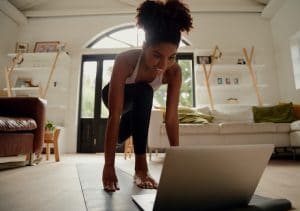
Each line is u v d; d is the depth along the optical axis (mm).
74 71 4562
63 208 603
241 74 4387
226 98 4289
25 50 4664
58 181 1093
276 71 4293
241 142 2754
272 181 1138
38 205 636
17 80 4520
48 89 4469
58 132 2547
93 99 4570
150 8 819
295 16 3686
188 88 4457
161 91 4328
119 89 899
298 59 3701
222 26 4559
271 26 4477
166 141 2711
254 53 4402
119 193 750
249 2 4551
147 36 810
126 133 1167
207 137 2777
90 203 620
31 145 1996
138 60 973
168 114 1037
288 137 2754
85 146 4371
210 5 4477
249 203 630
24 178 1205
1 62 4379
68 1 4793
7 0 4363
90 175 1235
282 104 3260
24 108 2057
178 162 448
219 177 513
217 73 4383
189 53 4523
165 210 498
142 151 976
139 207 570
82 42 4695
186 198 504
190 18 850
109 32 4820
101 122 4434
